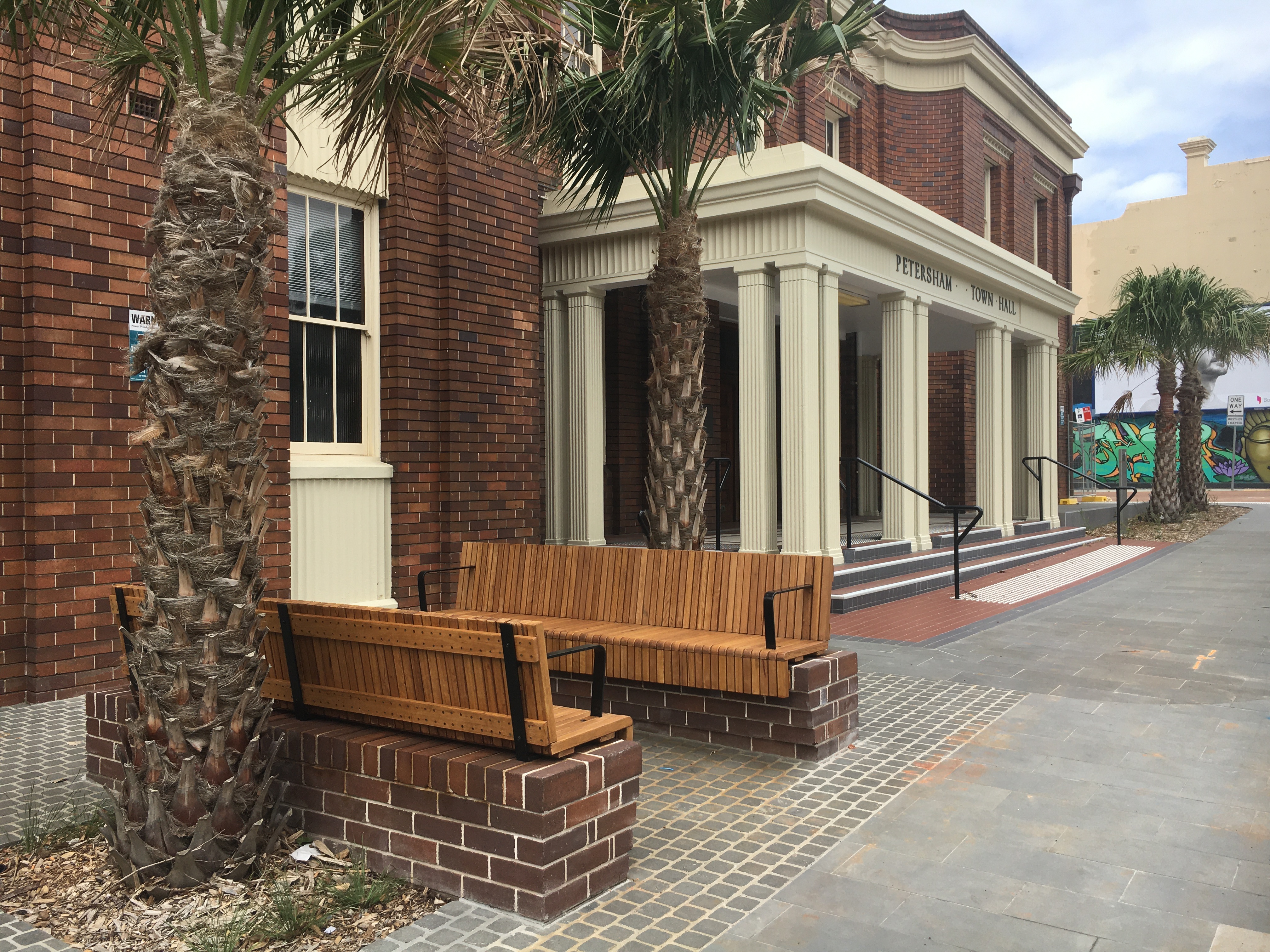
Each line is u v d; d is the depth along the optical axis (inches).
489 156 402.3
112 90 209.8
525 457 424.5
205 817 142.7
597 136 282.5
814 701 207.2
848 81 656.4
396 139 212.7
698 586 236.5
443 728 150.8
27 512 251.0
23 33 243.4
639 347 562.9
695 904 139.3
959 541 436.8
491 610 270.7
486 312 403.2
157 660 141.8
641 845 162.1
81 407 257.8
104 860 153.3
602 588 252.2
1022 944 127.4
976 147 741.9
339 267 363.6
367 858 150.8
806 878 148.5
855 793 187.5
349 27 200.1
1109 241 1708.9
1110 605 423.2
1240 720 238.1
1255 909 136.9
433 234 386.6
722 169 419.8
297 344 348.8
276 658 174.6
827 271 419.5
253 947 126.3
